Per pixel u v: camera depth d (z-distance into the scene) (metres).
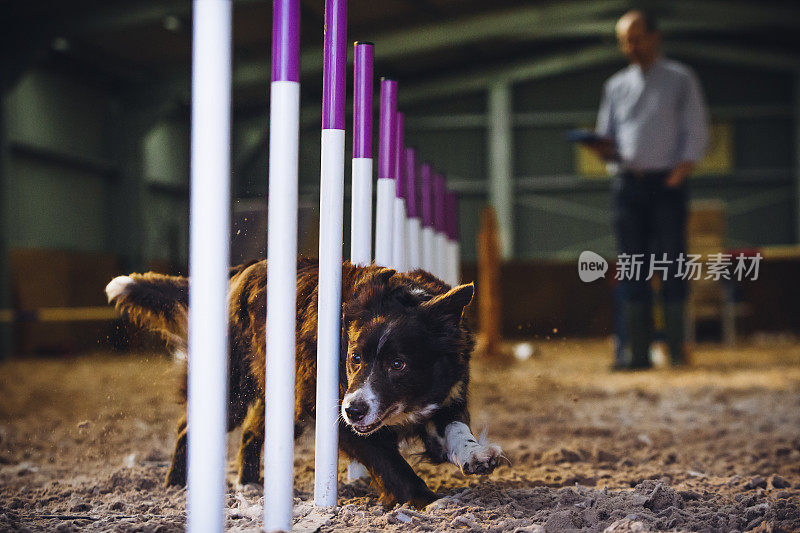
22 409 6.84
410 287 3.09
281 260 2.33
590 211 23.70
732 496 3.12
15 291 14.77
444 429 3.04
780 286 16.69
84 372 10.71
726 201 23.38
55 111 17.30
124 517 2.81
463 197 24.16
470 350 3.12
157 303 3.53
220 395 2.00
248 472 3.38
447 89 23.95
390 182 3.52
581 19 19.56
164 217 21.08
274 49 2.31
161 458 4.12
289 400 2.35
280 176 2.31
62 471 3.98
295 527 2.48
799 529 2.54
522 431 5.10
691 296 13.40
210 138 1.98
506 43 22.55
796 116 23.19
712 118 23.56
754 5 20.23
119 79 19.06
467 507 2.73
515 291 17.47
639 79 8.16
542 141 24.05
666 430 5.12
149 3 15.09
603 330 17.19
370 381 2.80
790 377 8.52
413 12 18.58
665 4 20.27
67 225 17.69
